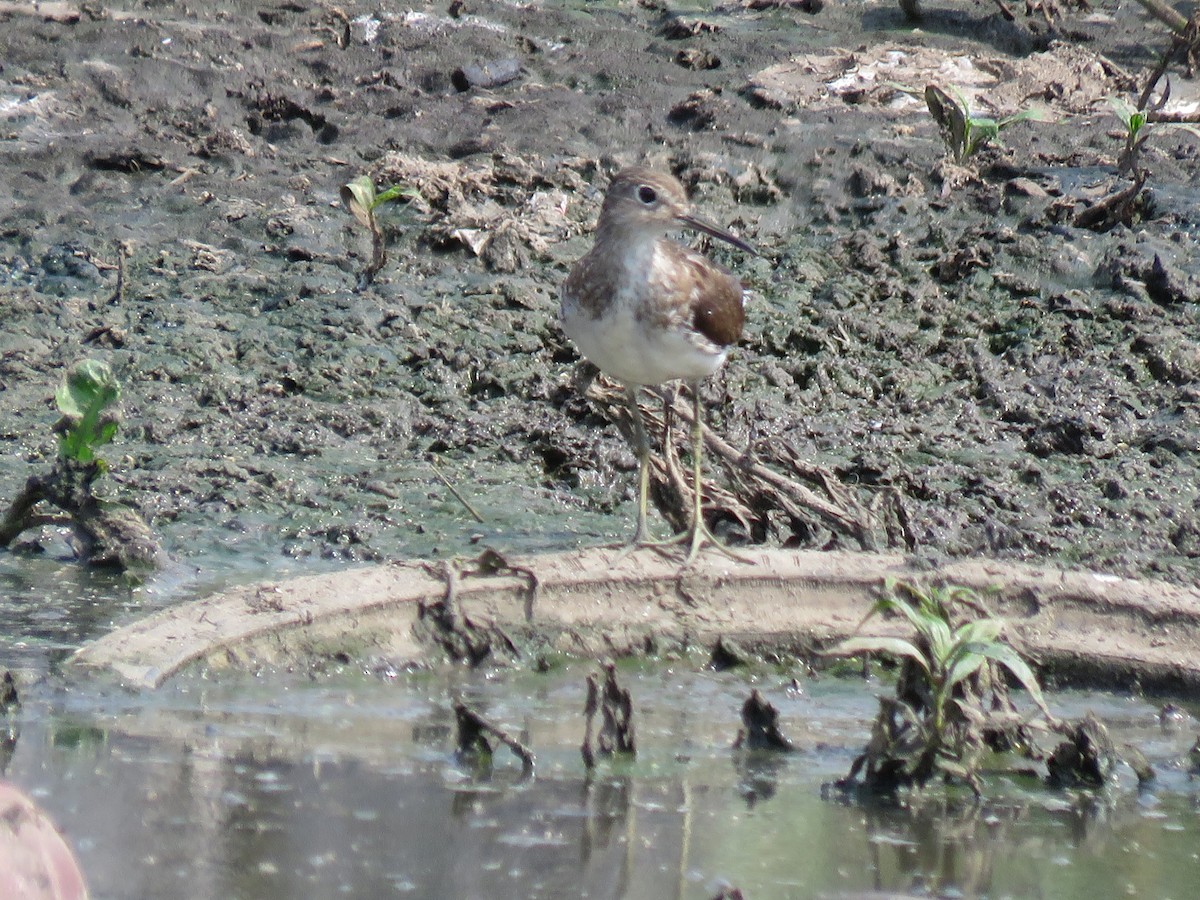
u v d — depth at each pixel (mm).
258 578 11523
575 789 8586
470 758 8891
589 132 19703
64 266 16359
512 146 19203
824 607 11008
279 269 16625
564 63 21797
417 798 8352
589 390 12445
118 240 16875
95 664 9680
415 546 12172
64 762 8508
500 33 22688
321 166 18750
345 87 20906
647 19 23844
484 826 8055
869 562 11203
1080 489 13539
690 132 19891
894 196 18375
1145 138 18875
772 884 7590
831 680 10688
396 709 9656
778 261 17141
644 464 11508
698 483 11453
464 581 10672
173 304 15805
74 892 5539
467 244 16969
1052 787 9016
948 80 21625
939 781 8969
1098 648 10672
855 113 20531
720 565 11062
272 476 13039
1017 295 16672
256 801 8195
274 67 21234
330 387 14680
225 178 18328
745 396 14688
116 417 12047
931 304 16406
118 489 12672
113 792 8188
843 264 17188
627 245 10867
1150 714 10266
